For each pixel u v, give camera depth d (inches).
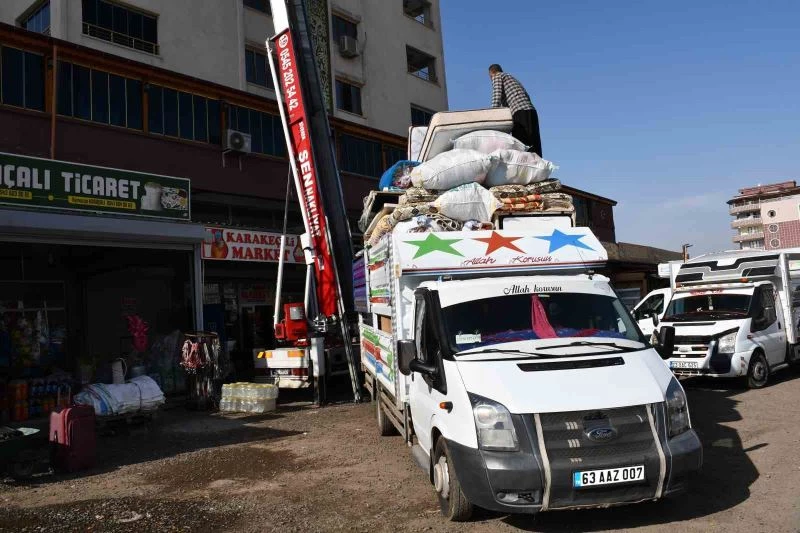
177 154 676.7
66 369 552.4
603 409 178.1
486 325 217.6
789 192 2337.6
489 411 180.7
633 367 195.2
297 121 553.0
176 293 594.9
